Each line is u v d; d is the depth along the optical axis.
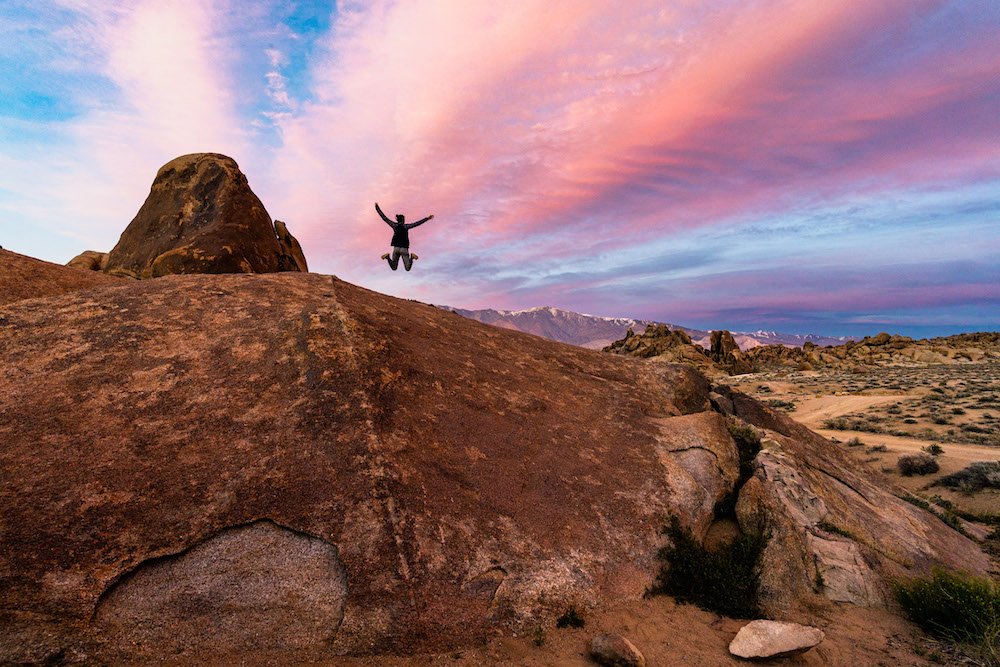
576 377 10.41
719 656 5.14
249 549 4.66
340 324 7.61
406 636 4.46
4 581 3.95
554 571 5.61
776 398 51.94
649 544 6.61
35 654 3.69
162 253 14.41
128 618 4.11
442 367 8.12
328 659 4.22
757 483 8.02
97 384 5.90
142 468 5.00
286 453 5.45
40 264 9.66
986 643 5.57
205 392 6.04
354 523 4.97
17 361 6.03
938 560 8.36
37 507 4.45
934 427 28.58
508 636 4.85
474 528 5.56
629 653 4.64
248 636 4.27
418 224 11.60
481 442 6.87
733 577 6.56
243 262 14.34
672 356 93.12
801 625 5.60
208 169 16.03
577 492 6.82
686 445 8.74
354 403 6.21
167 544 4.50
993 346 87.19
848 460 12.41
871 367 77.31
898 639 5.96
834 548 7.50
